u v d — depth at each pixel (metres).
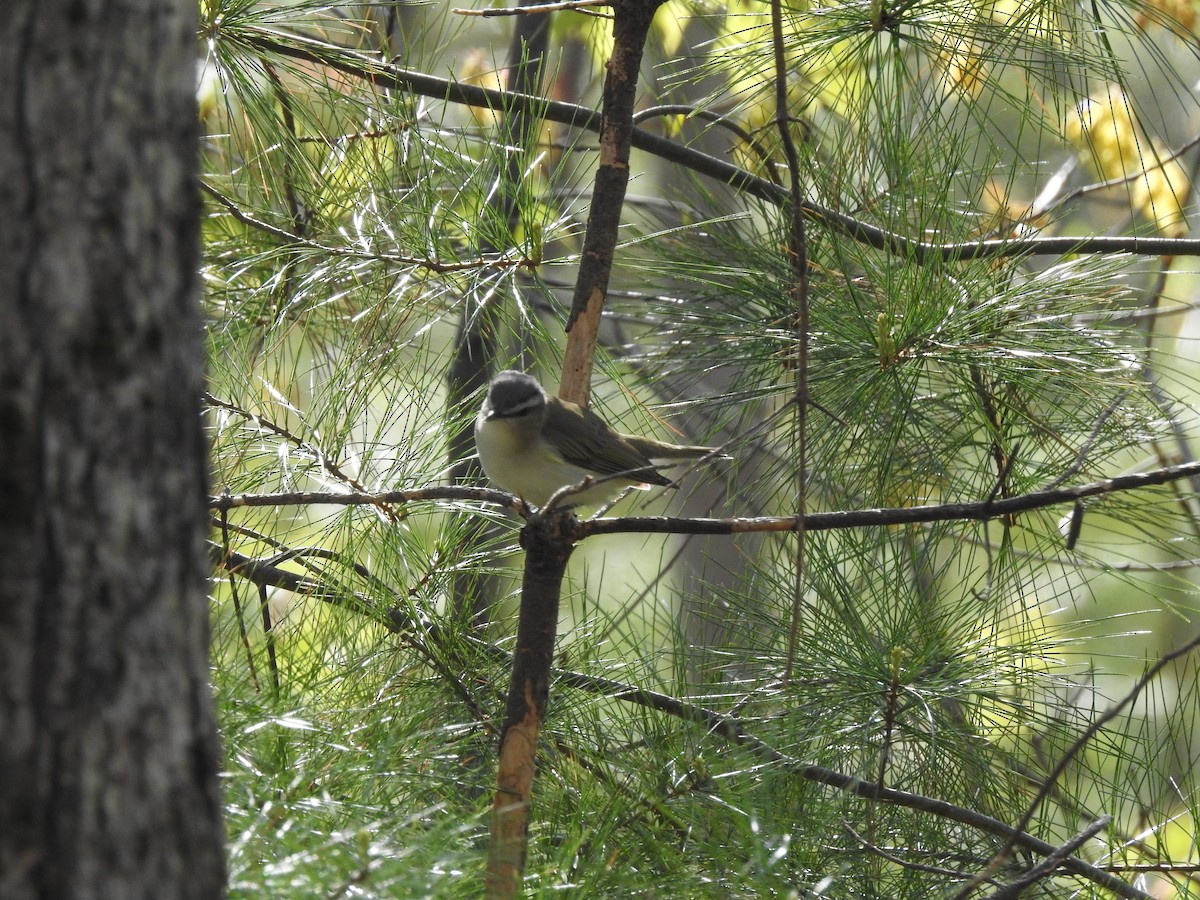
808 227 8.21
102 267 3.79
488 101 8.99
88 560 3.75
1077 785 7.78
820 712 7.26
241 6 8.23
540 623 7.06
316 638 7.36
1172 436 8.56
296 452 8.25
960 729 7.48
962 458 8.55
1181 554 9.41
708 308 8.98
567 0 8.58
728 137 12.59
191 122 4.17
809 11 8.01
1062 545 8.12
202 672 4.16
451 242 8.82
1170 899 8.49
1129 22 8.09
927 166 7.84
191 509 4.13
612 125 7.95
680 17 12.58
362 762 5.94
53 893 3.62
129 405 3.86
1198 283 16.19
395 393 8.59
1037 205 11.89
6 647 3.60
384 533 7.80
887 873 7.57
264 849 4.87
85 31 3.77
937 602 7.75
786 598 7.85
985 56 7.85
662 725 7.21
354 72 8.78
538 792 7.31
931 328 7.30
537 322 8.42
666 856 6.19
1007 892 6.14
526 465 9.35
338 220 9.05
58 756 3.66
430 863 4.94
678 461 10.98
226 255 9.73
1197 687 7.76
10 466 3.62
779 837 5.94
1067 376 7.53
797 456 8.23
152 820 3.87
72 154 3.74
